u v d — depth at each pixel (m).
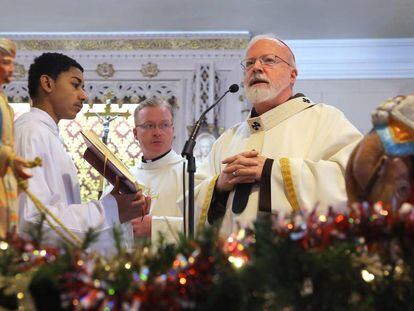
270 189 3.84
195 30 9.26
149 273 2.25
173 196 5.44
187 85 9.22
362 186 2.73
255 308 2.19
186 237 2.38
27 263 2.40
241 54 9.21
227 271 2.22
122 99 9.23
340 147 4.02
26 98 9.26
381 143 2.67
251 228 2.53
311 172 3.86
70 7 8.71
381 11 8.66
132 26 9.20
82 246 2.40
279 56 4.29
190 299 2.19
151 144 5.59
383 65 9.45
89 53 9.34
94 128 9.07
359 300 2.29
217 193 4.02
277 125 4.25
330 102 9.43
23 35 9.37
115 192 3.92
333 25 9.04
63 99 4.09
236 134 4.45
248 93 4.27
